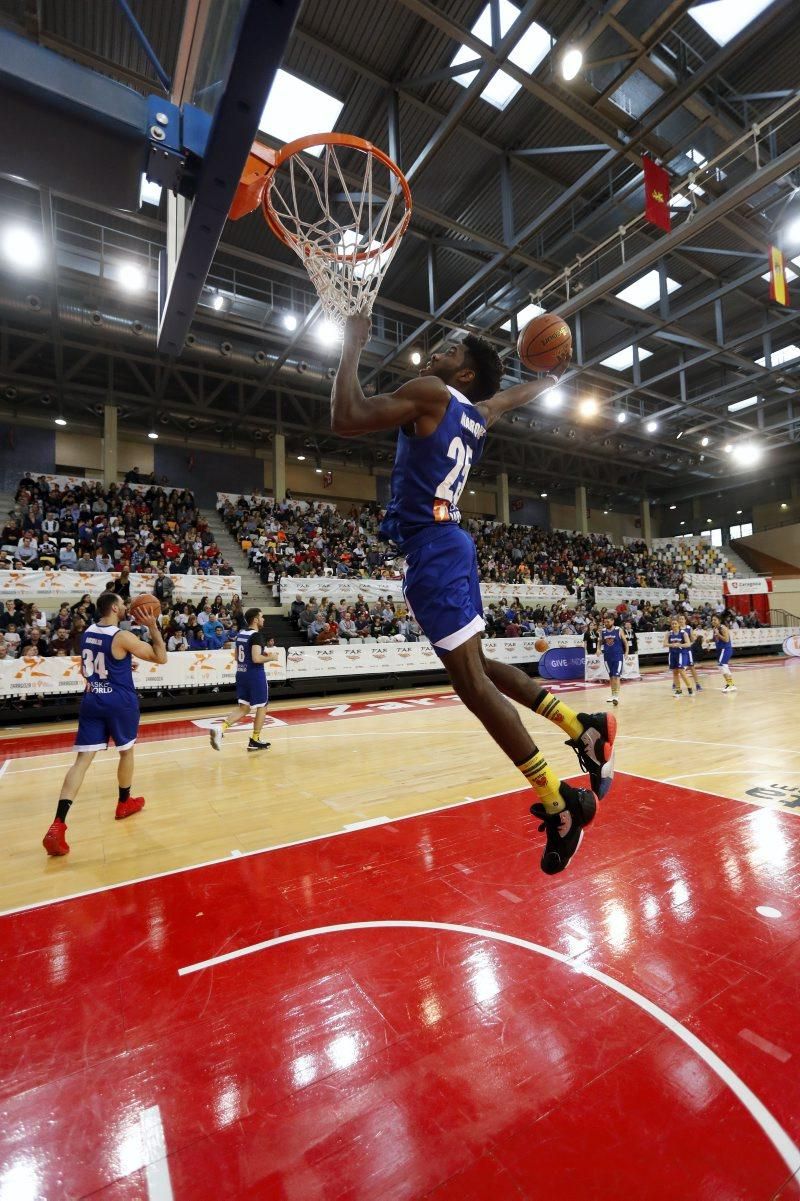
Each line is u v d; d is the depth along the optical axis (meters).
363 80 8.37
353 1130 1.48
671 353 16.91
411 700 11.02
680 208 10.62
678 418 20.02
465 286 11.19
